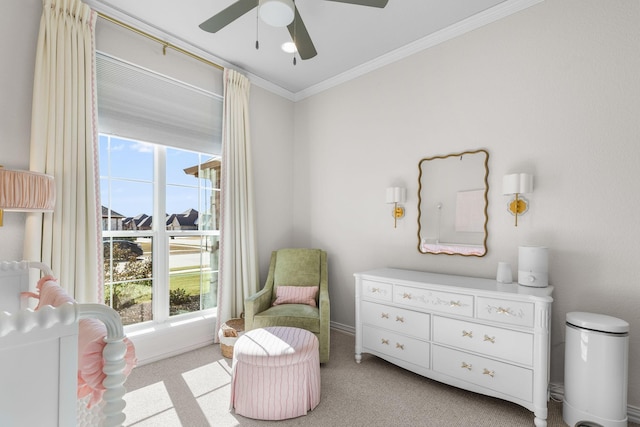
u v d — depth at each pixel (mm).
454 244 2549
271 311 2660
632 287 1834
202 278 3098
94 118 2209
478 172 2428
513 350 1818
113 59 2387
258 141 3461
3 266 1388
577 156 2016
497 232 2338
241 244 3127
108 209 2482
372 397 2049
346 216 3340
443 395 2078
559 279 2068
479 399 2031
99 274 2199
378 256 3072
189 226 3004
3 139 1894
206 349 2791
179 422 1767
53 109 1991
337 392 2113
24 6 1973
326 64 3139
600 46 1942
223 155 3021
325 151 3539
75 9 2107
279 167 3691
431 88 2709
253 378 1813
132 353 753
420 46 2746
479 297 1950
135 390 2094
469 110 2490
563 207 2064
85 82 2160
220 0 2205
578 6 2016
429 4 2270
